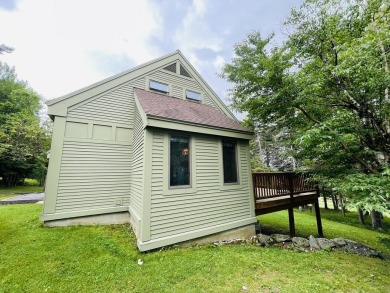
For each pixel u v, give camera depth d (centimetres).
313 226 948
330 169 531
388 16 452
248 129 673
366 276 353
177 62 807
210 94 860
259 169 1720
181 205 463
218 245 483
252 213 595
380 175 397
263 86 611
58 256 366
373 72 391
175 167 477
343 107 545
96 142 611
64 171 559
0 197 1240
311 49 569
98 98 632
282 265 375
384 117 456
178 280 303
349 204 362
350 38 496
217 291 278
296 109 590
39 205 894
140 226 414
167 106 576
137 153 554
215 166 549
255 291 282
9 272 310
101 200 596
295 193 719
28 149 1677
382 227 1082
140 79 717
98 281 294
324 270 366
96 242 438
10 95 2055
